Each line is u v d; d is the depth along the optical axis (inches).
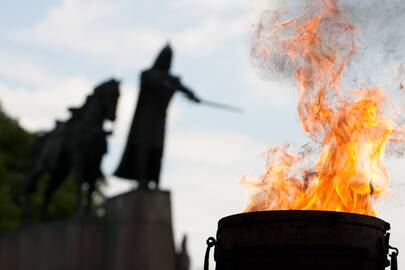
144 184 1035.9
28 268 1052.5
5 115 1811.0
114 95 1071.6
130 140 1040.8
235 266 229.9
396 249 233.9
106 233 1042.7
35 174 1139.3
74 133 1082.7
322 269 223.0
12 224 1647.4
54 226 1051.9
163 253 1026.7
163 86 1034.1
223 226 235.5
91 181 1072.8
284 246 224.5
